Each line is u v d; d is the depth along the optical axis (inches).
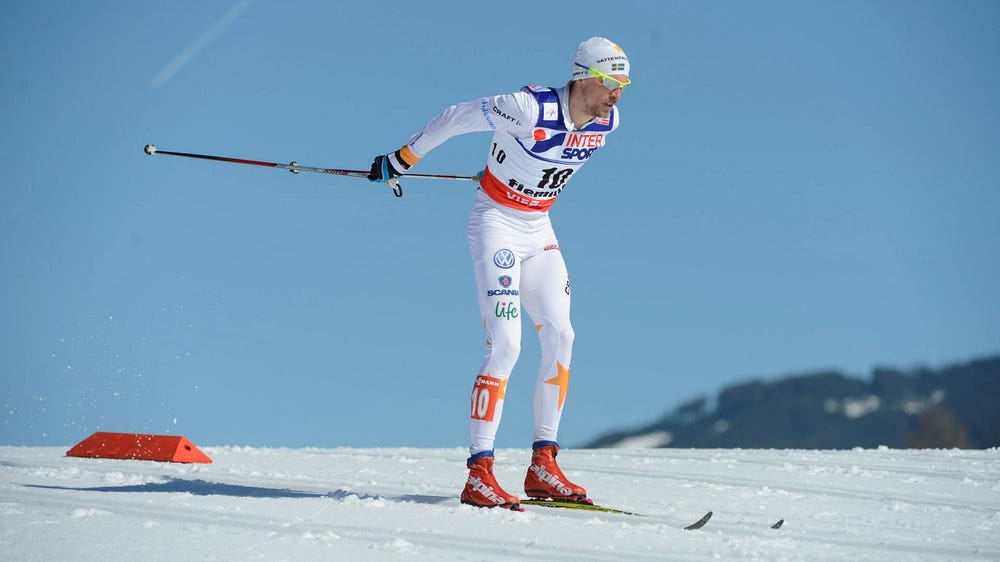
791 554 487.5
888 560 481.4
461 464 906.1
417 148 643.5
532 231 642.2
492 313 623.8
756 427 7805.1
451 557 463.2
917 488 754.2
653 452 1103.6
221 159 737.6
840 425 7652.6
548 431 647.8
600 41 605.3
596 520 565.0
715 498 689.0
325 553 465.1
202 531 507.5
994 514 624.7
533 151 609.9
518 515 573.3
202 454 911.7
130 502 597.9
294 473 800.9
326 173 717.9
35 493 631.8
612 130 629.3
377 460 947.3
